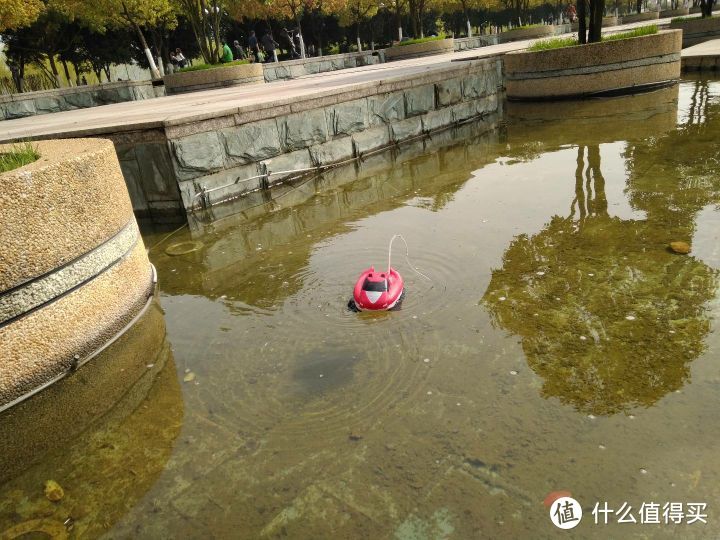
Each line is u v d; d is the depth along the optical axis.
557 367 3.86
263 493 3.09
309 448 3.38
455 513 2.80
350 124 10.94
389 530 2.75
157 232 8.02
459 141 12.17
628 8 79.12
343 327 4.67
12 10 21.25
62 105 21.25
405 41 32.47
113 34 34.16
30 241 4.23
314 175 10.20
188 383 4.21
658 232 5.84
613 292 4.75
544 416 3.41
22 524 3.11
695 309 4.36
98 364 4.71
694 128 10.37
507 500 2.84
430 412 3.55
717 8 48.94
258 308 5.24
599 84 14.82
